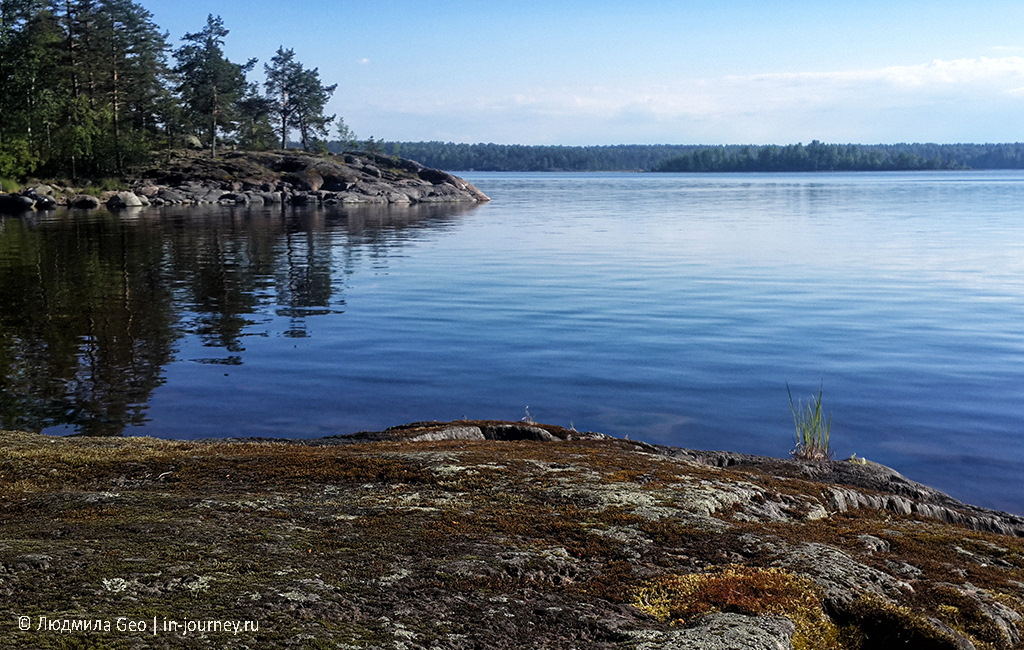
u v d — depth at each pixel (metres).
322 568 6.61
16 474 9.67
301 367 22.11
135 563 6.42
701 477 10.32
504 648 5.53
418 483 9.53
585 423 17.44
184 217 77.38
